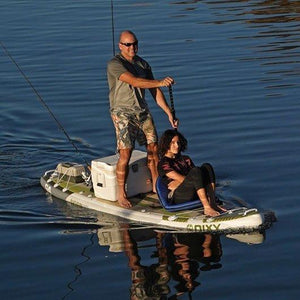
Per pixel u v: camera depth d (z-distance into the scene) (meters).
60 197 38.41
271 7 78.62
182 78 56.59
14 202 38.09
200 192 34.53
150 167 37.25
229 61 60.38
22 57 63.66
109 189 36.78
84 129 47.91
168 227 34.53
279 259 31.12
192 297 28.52
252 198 36.81
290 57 60.84
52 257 32.09
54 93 54.75
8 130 48.38
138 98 36.16
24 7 81.81
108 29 71.00
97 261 31.64
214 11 77.69
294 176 39.00
